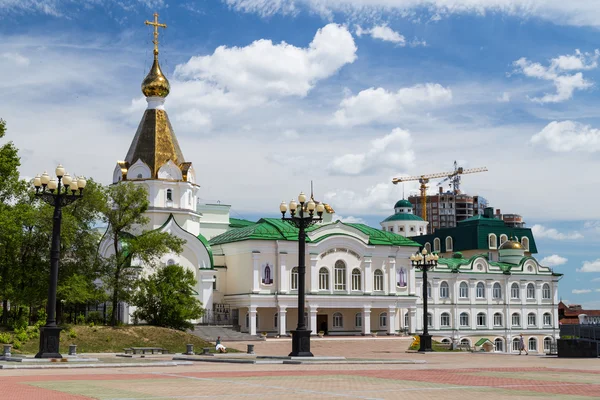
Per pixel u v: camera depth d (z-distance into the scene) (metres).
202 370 38.84
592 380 33.44
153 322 74.25
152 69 87.06
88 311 80.75
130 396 24.12
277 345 78.19
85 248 69.44
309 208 50.84
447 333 114.06
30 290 65.62
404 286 99.88
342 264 94.31
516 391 27.17
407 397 24.50
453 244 135.75
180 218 85.94
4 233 62.22
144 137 86.31
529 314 122.31
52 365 40.25
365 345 84.12
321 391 26.39
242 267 90.62
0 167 65.19
